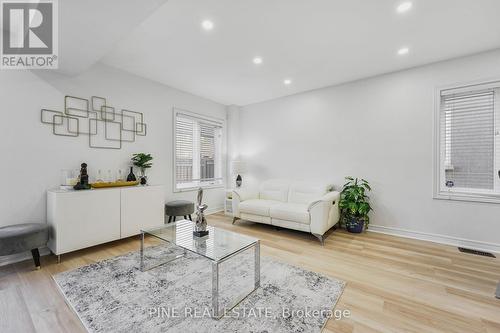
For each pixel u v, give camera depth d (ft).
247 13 6.64
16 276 6.79
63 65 8.05
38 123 8.25
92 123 9.68
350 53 9.06
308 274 6.96
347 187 11.66
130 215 9.61
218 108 16.15
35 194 8.18
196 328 4.64
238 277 6.82
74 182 8.68
